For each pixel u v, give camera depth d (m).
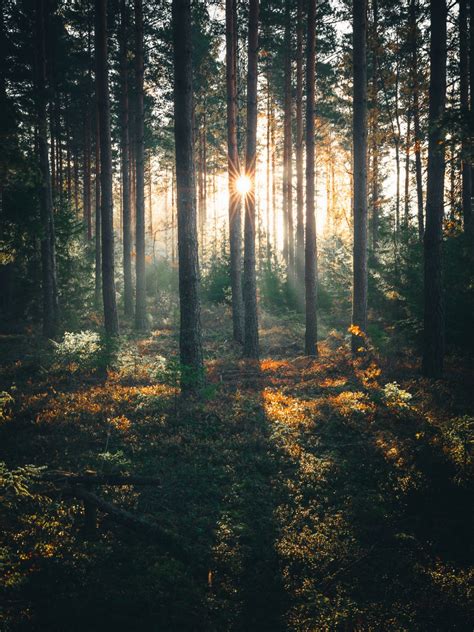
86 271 25.55
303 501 7.84
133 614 5.43
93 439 9.94
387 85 25.52
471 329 14.32
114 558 6.42
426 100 23.44
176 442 9.77
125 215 26.39
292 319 25.12
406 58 24.50
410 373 13.93
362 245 16.48
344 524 7.15
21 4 25.05
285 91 31.25
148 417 11.03
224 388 13.86
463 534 6.87
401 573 6.18
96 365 15.41
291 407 11.77
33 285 22.98
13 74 24.72
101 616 5.34
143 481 7.14
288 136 31.81
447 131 10.50
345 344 18.25
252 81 16.81
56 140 33.91
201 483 8.31
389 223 24.34
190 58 11.81
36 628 5.14
